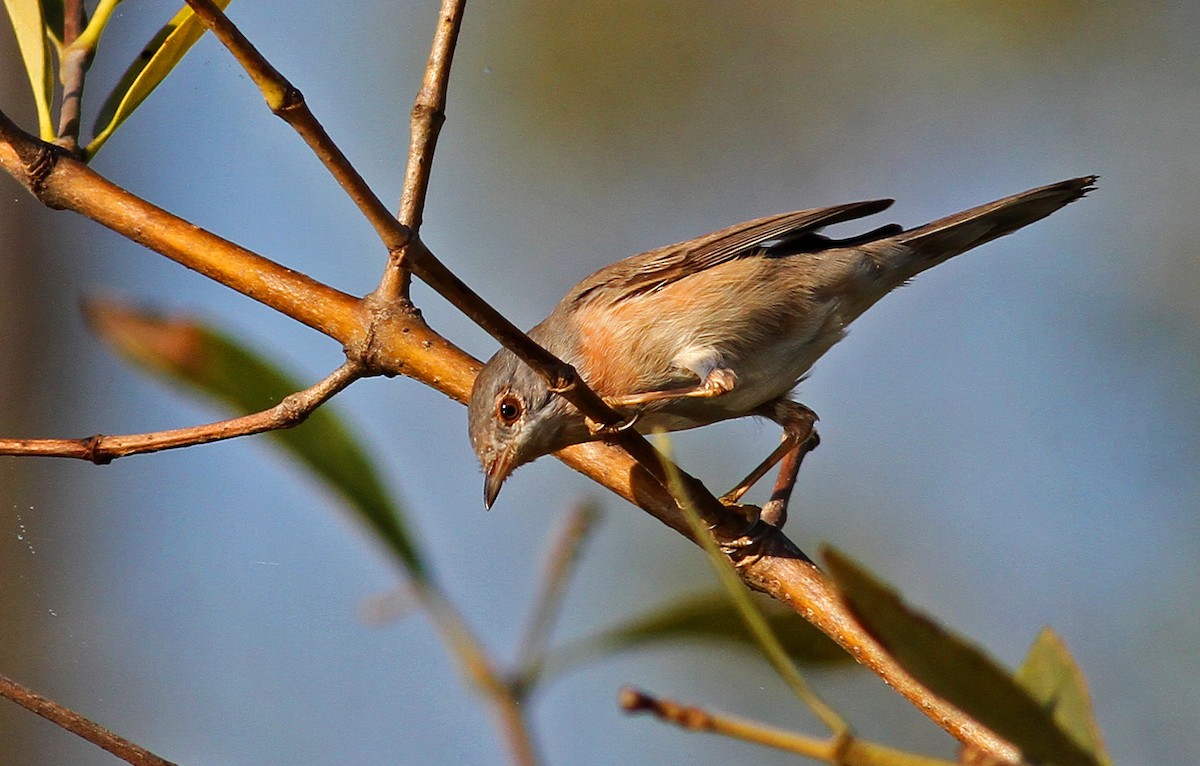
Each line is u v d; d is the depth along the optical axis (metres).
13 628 16.47
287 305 7.33
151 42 7.42
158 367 6.55
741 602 4.29
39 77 7.18
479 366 7.33
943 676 3.92
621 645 5.51
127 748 5.71
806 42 18.92
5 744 15.88
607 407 6.29
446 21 6.54
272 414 6.57
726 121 18.83
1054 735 3.90
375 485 5.62
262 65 4.94
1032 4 18.36
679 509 7.62
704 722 4.06
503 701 5.17
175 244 7.30
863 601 3.88
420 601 5.36
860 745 3.99
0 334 18.52
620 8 18.88
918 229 10.27
